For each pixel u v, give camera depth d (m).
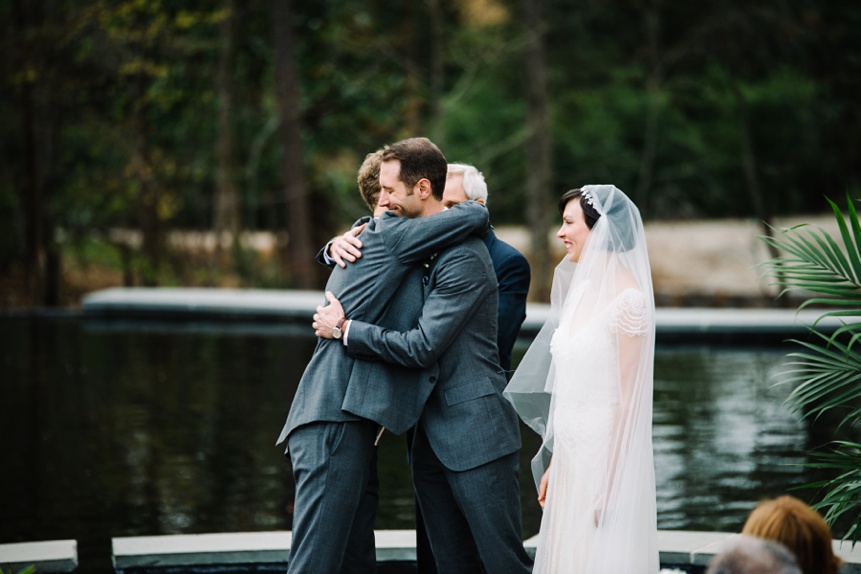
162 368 12.13
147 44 20.39
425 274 4.21
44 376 11.67
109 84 20.94
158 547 5.15
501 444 4.18
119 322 16.36
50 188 21.03
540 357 4.39
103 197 21.25
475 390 4.19
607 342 4.01
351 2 22.62
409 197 4.25
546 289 22.20
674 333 13.57
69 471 7.75
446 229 4.13
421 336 4.05
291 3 20.66
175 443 8.58
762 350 13.09
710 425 8.84
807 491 6.86
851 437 8.30
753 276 23.12
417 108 23.16
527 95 22.66
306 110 22.30
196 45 20.94
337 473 4.10
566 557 4.03
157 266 21.72
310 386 4.20
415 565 5.14
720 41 23.27
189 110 21.81
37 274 20.19
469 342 4.22
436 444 4.20
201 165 22.30
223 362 12.52
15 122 21.03
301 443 4.16
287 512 6.69
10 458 8.14
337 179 22.97
